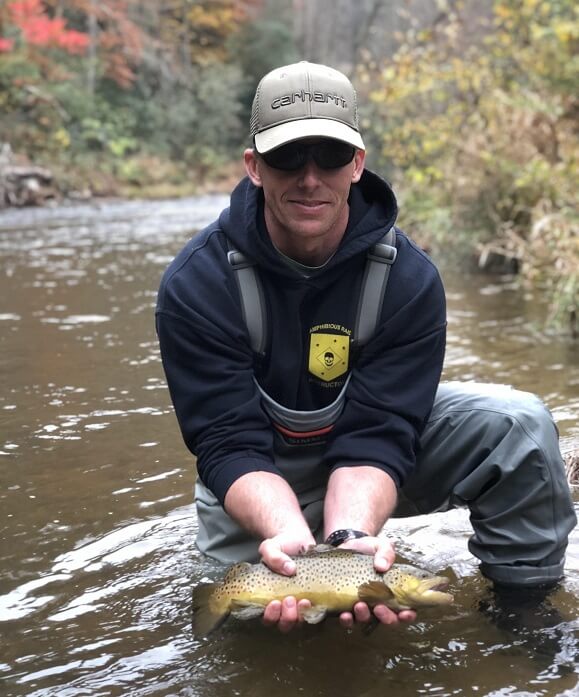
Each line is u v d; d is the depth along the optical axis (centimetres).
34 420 199
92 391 223
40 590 121
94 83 1703
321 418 120
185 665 101
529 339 276
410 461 119
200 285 117
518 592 117
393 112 583
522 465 116
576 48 411
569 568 124
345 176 110
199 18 2095
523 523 118
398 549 132
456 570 124
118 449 179
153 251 555
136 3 1941
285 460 124
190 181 1719
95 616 113
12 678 99
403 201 522
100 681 98
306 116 108
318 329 118
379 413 118
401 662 101
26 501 153
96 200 1282
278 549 100
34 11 1419
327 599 98
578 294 285
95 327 306
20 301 363
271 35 2081
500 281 402
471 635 106
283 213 110
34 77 1383
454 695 94
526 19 442
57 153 1365
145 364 251
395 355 119
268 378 120
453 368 239
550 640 105
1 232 704
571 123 412
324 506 117
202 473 118
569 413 194
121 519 144
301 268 115
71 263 493
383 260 117
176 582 122
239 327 117
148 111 1777
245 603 100
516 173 407
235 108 1948
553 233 319
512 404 119
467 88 486
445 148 493
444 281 406
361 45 1733
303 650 104
